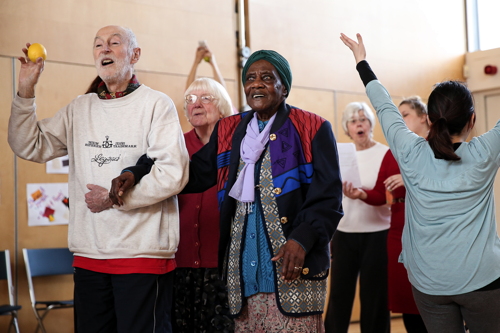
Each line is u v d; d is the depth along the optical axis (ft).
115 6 15.79
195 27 17.04
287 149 6.77
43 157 7.43
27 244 14.52
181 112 16.53
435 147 6.55
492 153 6.50
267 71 6.88
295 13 19.02
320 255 6.55
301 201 6.72
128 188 6.57
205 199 9.01
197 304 8.80
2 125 14.26
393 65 21.15
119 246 6.77
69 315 15.15
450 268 6.55
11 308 13.03
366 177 13.17
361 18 20.54
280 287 6.47
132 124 7.07
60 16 15.05
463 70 23.16
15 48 14.44
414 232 6.97
